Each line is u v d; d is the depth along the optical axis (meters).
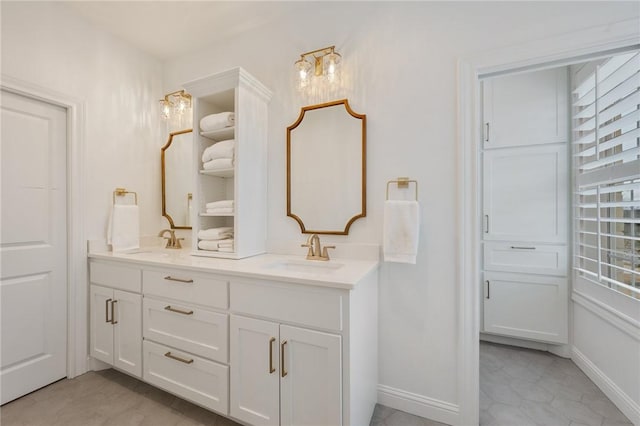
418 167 1.59
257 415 1.34
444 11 1.55
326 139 1.81
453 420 1.50
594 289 1.87
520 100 2.29
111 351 1.84
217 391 1.44
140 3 1.83
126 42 2.24
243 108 1.77
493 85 2.37
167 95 2.32
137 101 2.32
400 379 1.62
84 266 1.98
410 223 1.51
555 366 2.07
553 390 1.79
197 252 1.89
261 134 1.95
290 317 1.27
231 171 1.88
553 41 1.34
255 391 1.34
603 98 1.74
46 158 1.83
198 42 2.25
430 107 1.57
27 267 1.74
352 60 1.76
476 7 1.48
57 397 1.72
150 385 1.85
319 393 1.21
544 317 2.23
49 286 1.84
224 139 2.06
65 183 1.92
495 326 2.38
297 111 1.92
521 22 1.40
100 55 2.07
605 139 1.80
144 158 2.36
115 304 1.83
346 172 1.75
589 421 1.52
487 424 1.51
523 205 2.29
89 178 2.00
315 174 1.84
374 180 1.70
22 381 1.72
